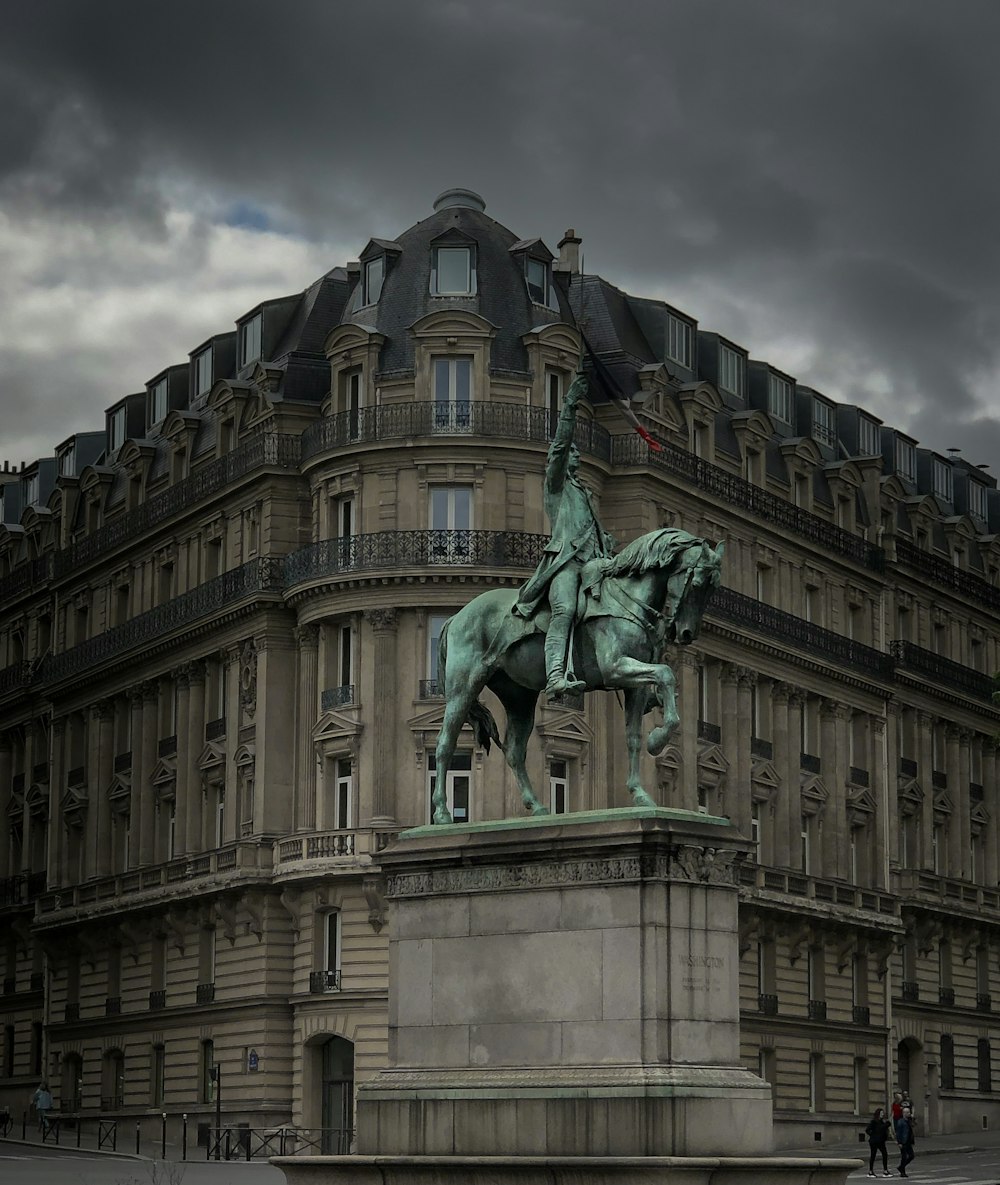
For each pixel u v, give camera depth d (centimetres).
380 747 7594
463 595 7612
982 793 11056
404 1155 2919
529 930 2923
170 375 9462
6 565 10931
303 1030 7656
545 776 7638
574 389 3142
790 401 9869
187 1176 5578
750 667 8881
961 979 10525
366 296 8162
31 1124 9688
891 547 10312
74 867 9594
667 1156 2706
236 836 8162
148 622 8931
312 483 8050
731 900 2895
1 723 10644
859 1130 9062
